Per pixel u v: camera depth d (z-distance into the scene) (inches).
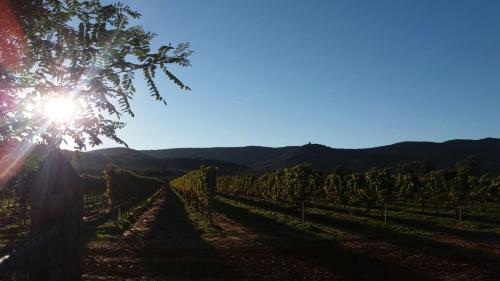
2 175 107.6
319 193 1588.3
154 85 115.3
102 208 1656.0
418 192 1460.4
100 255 633.0
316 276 526.3
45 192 121.9
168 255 656.4
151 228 1090.1
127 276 509.0
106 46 109.4
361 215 1392.7
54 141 114.1
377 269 565.6
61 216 124.1
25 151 108.1
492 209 1621.6
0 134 103.7
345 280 508.7
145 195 2148.1
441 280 507.5
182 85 116.8
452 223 1144.2
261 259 629.9
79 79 110.4
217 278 516.4
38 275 121.0
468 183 1219.2
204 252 688.4
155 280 496.4
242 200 2316.7
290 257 647.1
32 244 107.3
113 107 114.3
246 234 933.8
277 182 1533.0
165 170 5890.8
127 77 114.3
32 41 109.3
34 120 108.2
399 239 847.1
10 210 956.6
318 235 912.3
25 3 106.0
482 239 856.3
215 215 1453.0
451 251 701.9
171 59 114.3
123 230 998.4
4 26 103.4
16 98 106.1
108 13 114.8
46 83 110.6
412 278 517.3
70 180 125.4
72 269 127.4
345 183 1462.8
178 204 2155.5
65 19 112.8
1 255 97.6
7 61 105.3
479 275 530.0
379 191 1229.7
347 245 764.6
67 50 109.9
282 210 1626.5
